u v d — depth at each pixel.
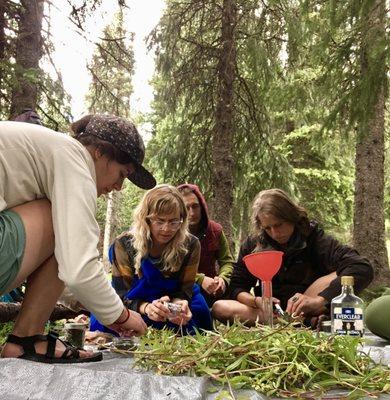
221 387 1.29
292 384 1.30
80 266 1.46
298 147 9.85
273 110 7.75
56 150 1.58
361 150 7.16
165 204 2.55
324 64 5.94
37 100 5.23
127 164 1.74
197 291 2.81
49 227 1.59
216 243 3.57
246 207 8.12
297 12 7.23
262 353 1.37
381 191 7.07
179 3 7.72
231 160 7.43
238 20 7.43
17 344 1.62
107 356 1.86
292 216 2.95
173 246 2.61
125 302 2.67
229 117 7.44
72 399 1.20
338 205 9.81
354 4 5.32
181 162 7.89
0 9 5.06
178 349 1.57
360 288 2.90
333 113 5.75
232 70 7.43
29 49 5.19
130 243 2.73
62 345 1.71
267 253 2.14
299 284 3.09
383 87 5.29
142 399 1.19
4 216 1.54
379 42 5.01
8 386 1.27
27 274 1.60
